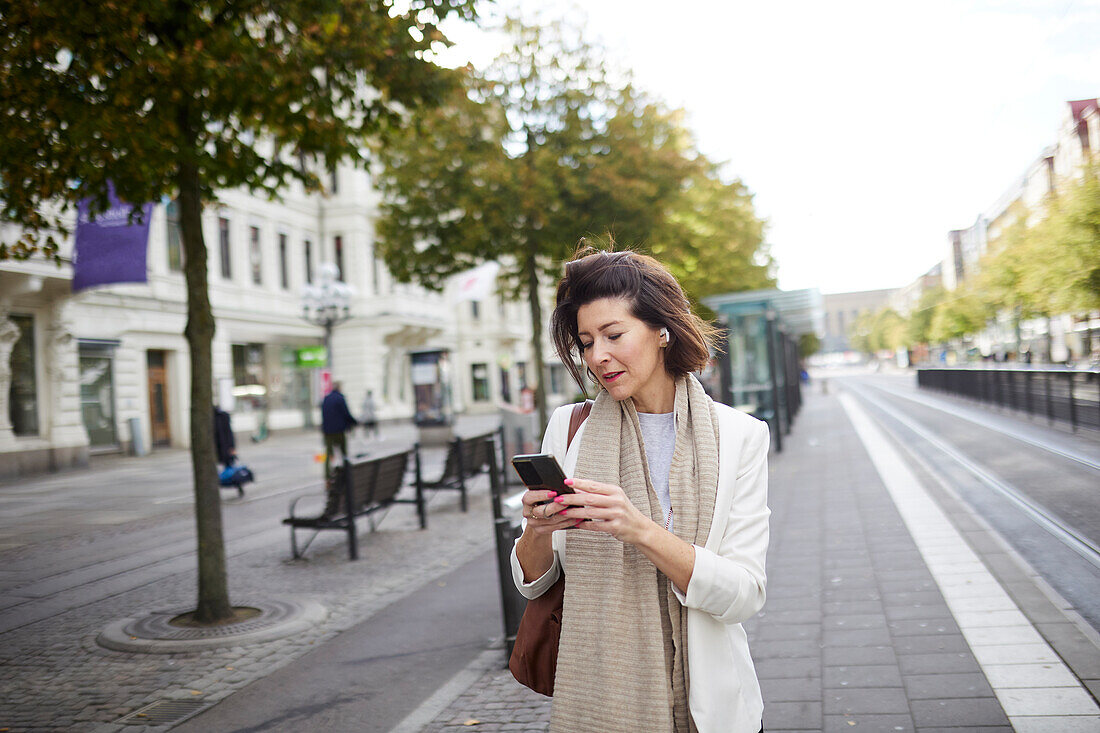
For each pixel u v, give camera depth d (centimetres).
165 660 525
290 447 2561
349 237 3384
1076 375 1098
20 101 564
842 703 385
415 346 3869
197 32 541
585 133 1396
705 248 2192
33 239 659
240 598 685
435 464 1794
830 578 615
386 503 966
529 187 1334
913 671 415
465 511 1108
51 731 412
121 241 1345
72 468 1980
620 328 168
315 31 597
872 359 11356
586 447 174
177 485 1573
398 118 667
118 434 2258
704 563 152
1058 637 441
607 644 160
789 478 1220
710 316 2223
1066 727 338
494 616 592
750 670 169
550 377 5622
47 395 1967
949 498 910
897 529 771
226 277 2830
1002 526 730
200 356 602
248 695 455
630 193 1357
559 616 177
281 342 3086
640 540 149
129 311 2309
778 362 2170
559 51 1361
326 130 645
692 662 159
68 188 633
